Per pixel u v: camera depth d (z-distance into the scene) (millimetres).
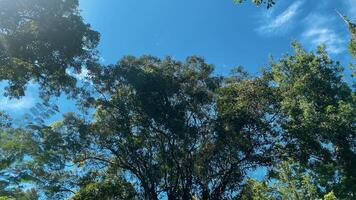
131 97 33344
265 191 31016
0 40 23500
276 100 32906
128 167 34531
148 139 34062
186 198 33375
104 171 35938
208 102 33875
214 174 33406
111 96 34000
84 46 26359
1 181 26906
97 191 32969
